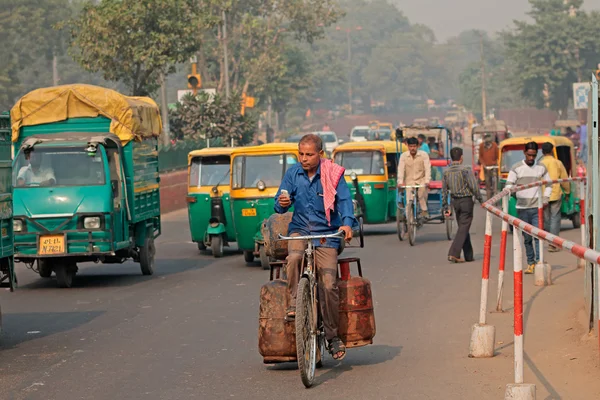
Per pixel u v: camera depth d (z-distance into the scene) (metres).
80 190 17.69
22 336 12.71
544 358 10.28
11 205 12.65
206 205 22.80
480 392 8.94
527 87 109.25
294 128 154.00
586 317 11.87
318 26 83.44
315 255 9.66
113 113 18.81
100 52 40.50
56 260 17.77
